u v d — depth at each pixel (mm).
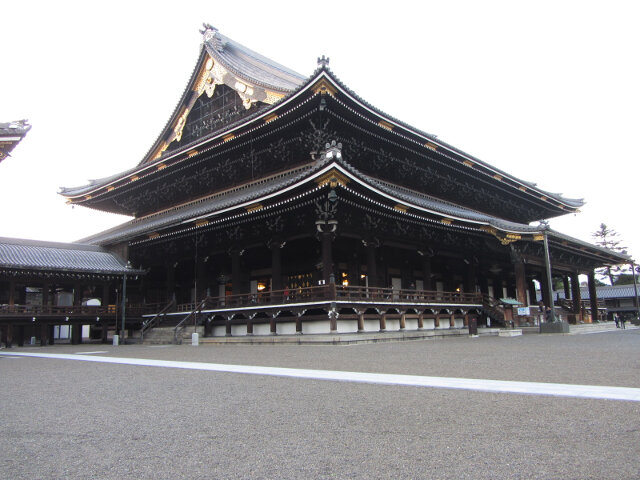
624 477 4863
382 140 37875
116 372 15000
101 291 44375
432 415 7770
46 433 7258
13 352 26891
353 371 13695
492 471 5148
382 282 38812
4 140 22594
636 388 9672
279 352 22188
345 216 31422
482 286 50656
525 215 60438
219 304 35531
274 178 39031
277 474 5270
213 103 47625
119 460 5883
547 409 7930
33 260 36719
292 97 32344
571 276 52938
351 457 5777
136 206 52906
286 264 37250
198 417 8117
